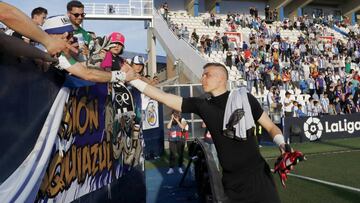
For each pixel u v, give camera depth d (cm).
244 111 312
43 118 270
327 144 1563
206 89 333
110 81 325
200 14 3512
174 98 341
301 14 3969
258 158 322
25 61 242
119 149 504
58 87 296
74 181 340
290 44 2809
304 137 1708
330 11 4209
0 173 214
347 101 2117
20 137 237
